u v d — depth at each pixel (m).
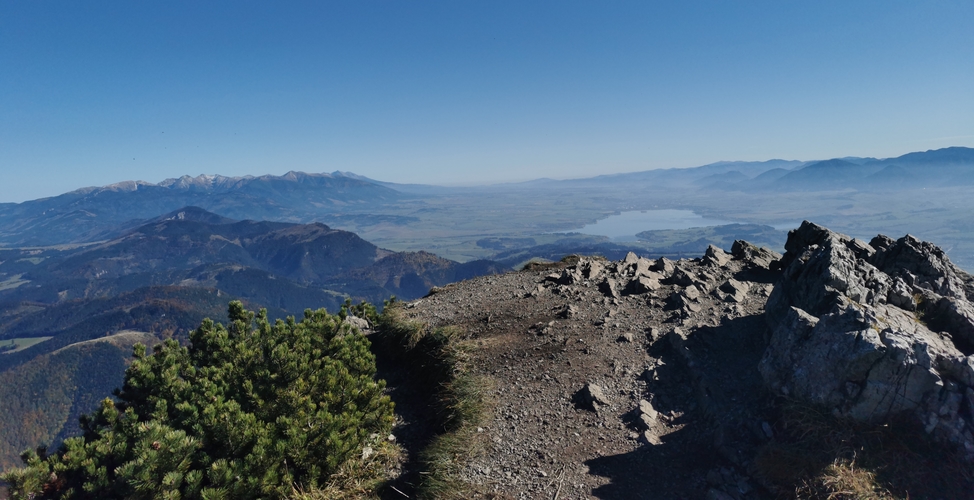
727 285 12.73
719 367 9.12
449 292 17.56
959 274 10.27
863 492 5.81
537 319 13.19
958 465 5.86
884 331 6.93
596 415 8.83
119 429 7.54
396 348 13.32
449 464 7.99
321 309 12.20
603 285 14.53
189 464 6.90
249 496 6.85
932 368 6.35
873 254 11.45
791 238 14.02
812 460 6.41
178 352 10.41
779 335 8.01
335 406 8.82
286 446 7.36
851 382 6.82
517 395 9.86
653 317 11.87
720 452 7.27
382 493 7.77
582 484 7.28
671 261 16.44
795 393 7.29
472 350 11.87
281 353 9.20
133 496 6.29
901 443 6.25
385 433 9.12
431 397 10.77
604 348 10.91
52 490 6.55
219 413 7.51
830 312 7.57
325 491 7.54
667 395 8.98
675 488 6.96
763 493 6.45
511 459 8.04
